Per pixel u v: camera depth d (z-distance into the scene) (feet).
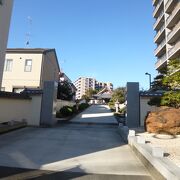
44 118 53.47
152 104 45.24
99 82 413.18
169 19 122.52
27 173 19.61
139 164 23.56
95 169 21.44
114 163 23.76
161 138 34.60
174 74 38.83
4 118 47.34
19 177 18.49
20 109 51.70
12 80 87.76
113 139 38.73
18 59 88.84
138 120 50.65
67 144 33.24
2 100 46.85
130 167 22.39
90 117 78.28
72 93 111.04
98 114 90.89
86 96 276.62
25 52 88.89
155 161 19.81
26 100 53.47
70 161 24.20
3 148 29.01
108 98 217.97
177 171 16.70
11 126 43.11
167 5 127.95
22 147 30.07
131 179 18.83
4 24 53.21
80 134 42.96
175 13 112.88
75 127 53.62
